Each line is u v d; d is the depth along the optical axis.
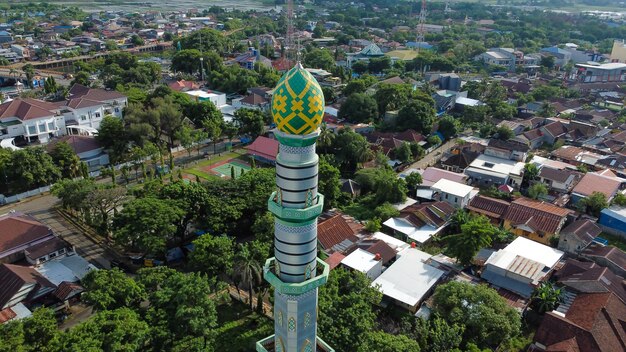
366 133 169.88
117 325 63.41
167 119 152.88
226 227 100.44
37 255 92.38
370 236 103.44
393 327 76.50
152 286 76.94
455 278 88.75
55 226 111.25
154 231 92.56
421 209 110.50
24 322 63.41
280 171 52.34
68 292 83.12
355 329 68.25
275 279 55.03
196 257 84.69
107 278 73.50
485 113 188.38
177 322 68.69
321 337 66.69
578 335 71.69
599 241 104.88
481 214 113.69
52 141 148.88
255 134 166.00
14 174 122.88
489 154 147.62
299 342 57.19
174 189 101.56
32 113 159.12
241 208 103.25
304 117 49.81
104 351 61.41
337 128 166.62
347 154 143.75
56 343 60.62
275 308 57.75
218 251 85.19
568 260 94.00
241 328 80.38
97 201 101.31
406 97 191.25
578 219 112.44
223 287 80.88
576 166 140.88
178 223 100.56
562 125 171.88
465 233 91.50
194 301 70.12
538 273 86.31
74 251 97.94
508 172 134.00
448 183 122.31
